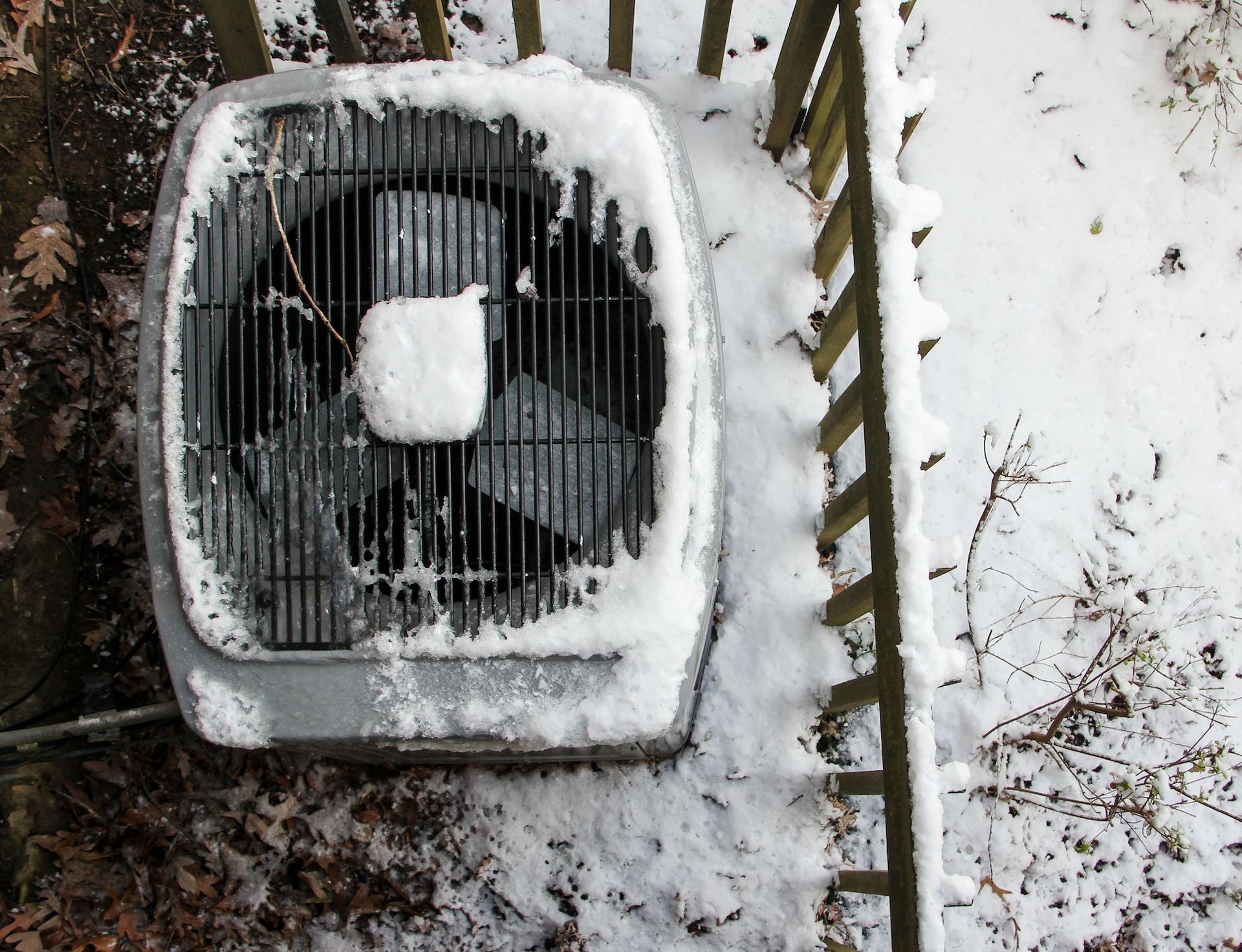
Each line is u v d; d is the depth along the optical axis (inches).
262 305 57.2
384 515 62.3
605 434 58.8
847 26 60.0
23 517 73.7
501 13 78.7
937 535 75.7
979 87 79.7
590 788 72.5
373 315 55.7
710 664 72.3
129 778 73.9
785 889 71.1
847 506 65.6
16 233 75.7
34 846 72.1
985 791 73.9
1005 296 78.2
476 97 57.1
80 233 77.0
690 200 58.5
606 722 54.7
